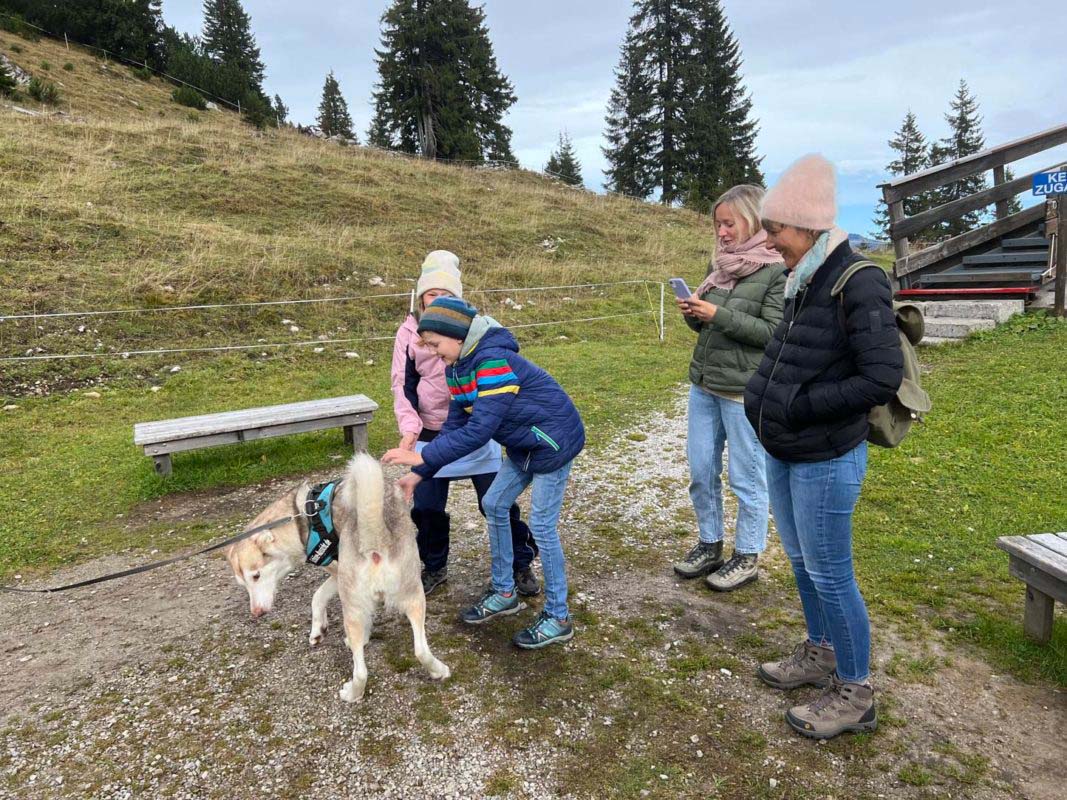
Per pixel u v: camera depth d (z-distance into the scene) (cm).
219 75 3609
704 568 378
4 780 248
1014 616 321
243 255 1198
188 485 553
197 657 322
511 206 2069
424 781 242
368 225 1593
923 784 229
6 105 1959
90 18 3653
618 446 625
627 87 4122
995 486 459
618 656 309
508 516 319
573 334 1188
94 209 1255
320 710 281
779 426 233
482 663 307
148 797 239
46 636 347
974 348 810
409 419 349
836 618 244
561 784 238
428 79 3584
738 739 255
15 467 595
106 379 834
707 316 321
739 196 321
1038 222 953
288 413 596
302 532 326
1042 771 232
